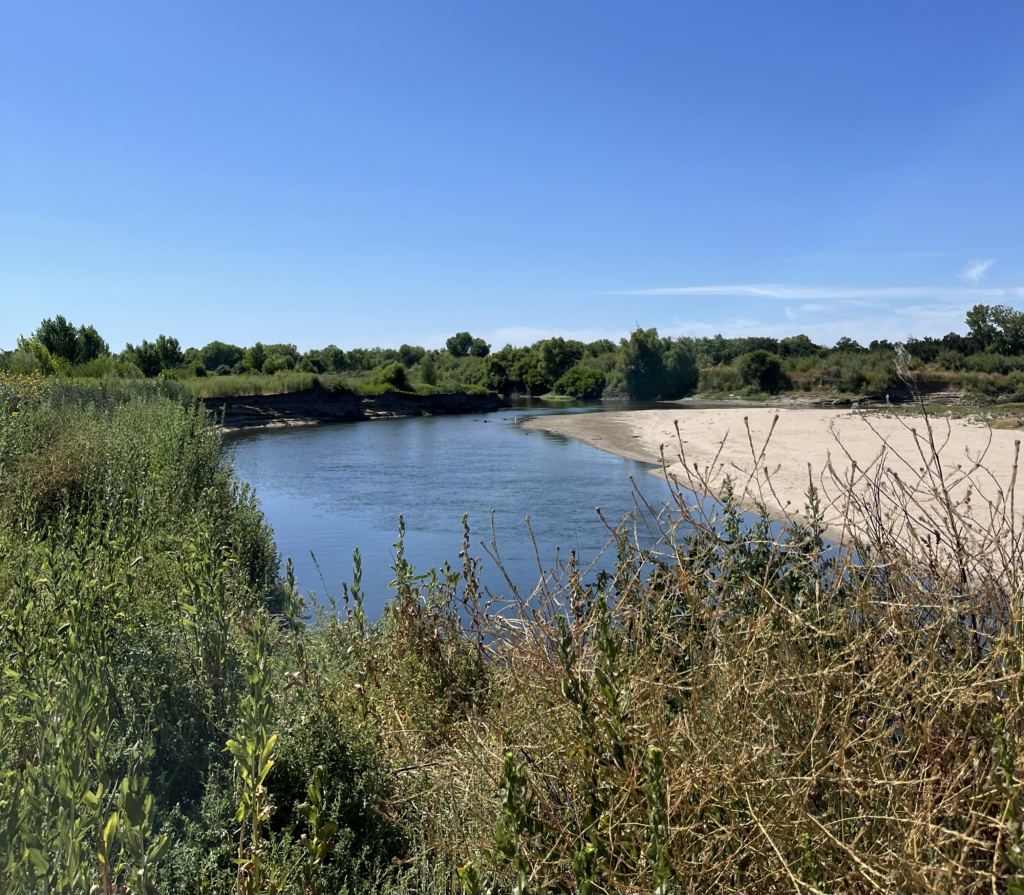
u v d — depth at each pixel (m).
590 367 92.56
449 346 117.25
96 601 4.34
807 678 2.29
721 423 33.62
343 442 34.97
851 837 2.01
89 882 2.02
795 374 79.38
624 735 2.09
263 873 2.31
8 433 10.22
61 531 6.71
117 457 10.16
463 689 3.89
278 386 49.50
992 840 1.89
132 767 2.57
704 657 2.64
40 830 2.14
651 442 29.30
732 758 2.04
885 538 2.99
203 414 15.44
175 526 8.08
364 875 2.66
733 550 3.32
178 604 4.64
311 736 3.19
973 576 2.68
